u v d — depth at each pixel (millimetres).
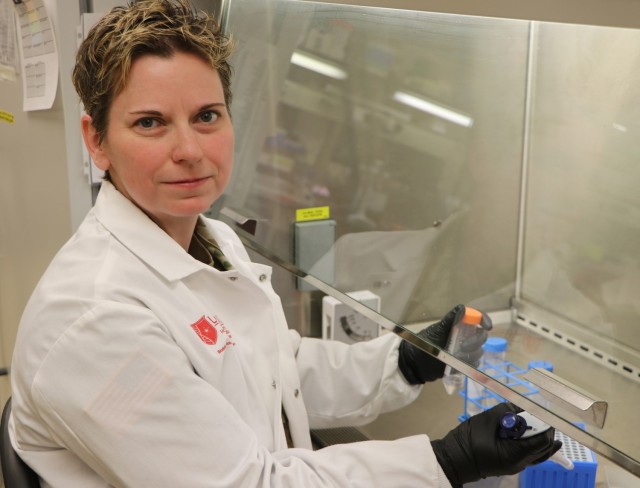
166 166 888
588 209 1198
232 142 961
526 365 883
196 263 1010
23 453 947
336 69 1431
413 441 1014
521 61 1322
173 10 914
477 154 1360
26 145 1925
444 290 1189
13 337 2307
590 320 1034
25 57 1795
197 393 869
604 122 1166
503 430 971
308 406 1322
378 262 1292
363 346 1351
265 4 1425
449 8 1152
